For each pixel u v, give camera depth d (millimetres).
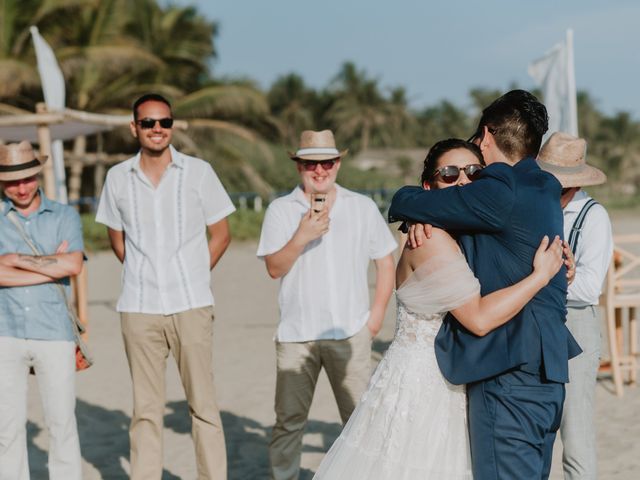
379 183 41938
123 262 4355
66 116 8156
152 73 31141
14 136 9711
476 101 83688
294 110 73062
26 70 26062
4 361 3979
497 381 2727
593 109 84688
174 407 6523
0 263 3938
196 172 4246
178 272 4168
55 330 4020
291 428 4250
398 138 85250
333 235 4199
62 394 4043
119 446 5594
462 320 2730
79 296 9000
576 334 3562
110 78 29219
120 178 4230
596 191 66625
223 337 9352
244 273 16281
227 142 33688
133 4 31875
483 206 2695
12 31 27516
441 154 2926
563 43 7160
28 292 3994
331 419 6062
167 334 4176
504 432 2705
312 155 4172
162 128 4117
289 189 37188
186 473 5020
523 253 2717
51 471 4059
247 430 5895
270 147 38312
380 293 4348
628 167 79812
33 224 4133
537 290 2682
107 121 8562
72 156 26688
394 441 2824
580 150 3580
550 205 2756
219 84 34031
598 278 3572
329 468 2979
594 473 3520
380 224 4320
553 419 2770
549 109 7328
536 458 2723
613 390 6668
